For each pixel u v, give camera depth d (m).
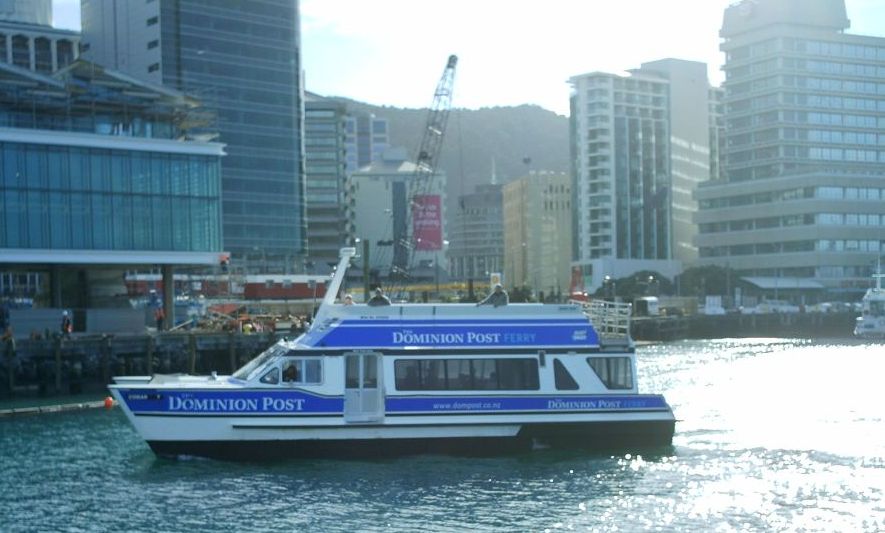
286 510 32.41
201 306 120.31
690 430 46.59
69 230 84.69
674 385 70.38
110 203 86.94
